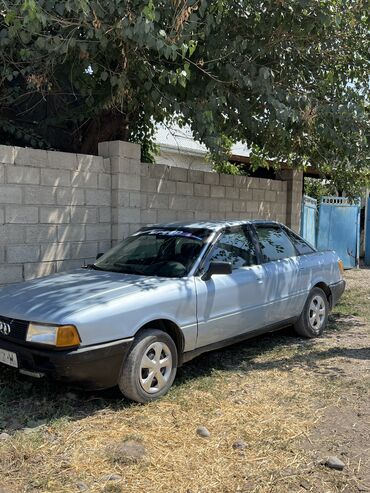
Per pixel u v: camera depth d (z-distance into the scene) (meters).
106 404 4.42
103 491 3.18
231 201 9.66
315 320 6.80
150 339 4.43
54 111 8.56
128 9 5.21
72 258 6.95
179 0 5.20
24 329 4.16
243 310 5.39
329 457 3.60
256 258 5.84
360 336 6.96
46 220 6.62
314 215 12.93
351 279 12.42
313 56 7.21
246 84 6.35
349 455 3.67
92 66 6.36
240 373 5.33
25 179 6.37
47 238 6.65
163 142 12.80
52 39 5.71
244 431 4.00
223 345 5.30
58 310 4.13
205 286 4.99
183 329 4.73
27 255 6.45
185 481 3.31
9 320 4.27
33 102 8.47
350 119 6.66
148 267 5.23
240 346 6.34
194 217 8.88
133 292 4.48
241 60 6.73
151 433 3.92
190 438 3.88
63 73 7.48
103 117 8.18
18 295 4.62
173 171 8.42
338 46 7.05
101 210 7.27
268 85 6.35
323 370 5.46
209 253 5.27
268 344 6.45
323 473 3.44
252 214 10.21
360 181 10.26
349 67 7.62
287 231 6.71
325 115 6.76
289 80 7.17
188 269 5.05
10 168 6.22
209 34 6.36
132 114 8.39
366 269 14.30
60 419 4.08
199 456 3.62
